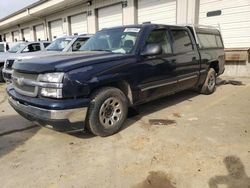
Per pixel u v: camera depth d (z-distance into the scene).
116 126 4.12
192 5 11.03
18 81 3.88
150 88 4.64
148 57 4.50
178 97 6.62
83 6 17.80
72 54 4.25
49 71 3.51
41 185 2.81
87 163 3.26
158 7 12.81
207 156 3.36
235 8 10.02
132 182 2.84
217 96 6.72
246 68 9.94
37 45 11.17
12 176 3.00
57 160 3.36
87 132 4.22
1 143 3.93
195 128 4.38
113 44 4.75
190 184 2.78
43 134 4.25
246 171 3.00
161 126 4.49
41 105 3.47
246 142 3.77
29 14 22.86
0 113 5.57
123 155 3.45
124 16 14.48
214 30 7.07
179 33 5.49
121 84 4.23
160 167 3.13
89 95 3.72
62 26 21.28
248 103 5.94
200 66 6.11
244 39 9.99
